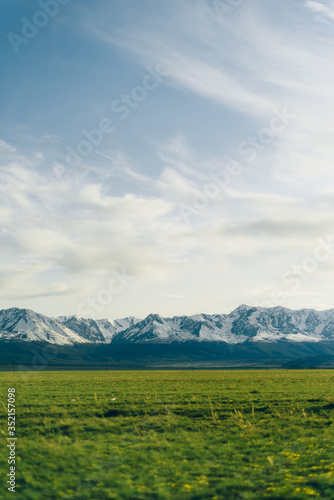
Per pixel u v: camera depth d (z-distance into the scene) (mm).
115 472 21922
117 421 35062
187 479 20656
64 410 38719
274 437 29469
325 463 23031
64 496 18703
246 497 18000
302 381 77000
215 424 33938
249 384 69625
